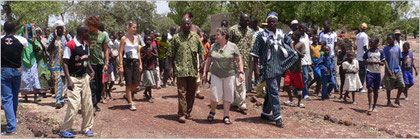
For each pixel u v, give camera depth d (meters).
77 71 4.54
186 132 4.96
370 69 6.86
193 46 5.57
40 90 7.18
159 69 10.38
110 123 5.37
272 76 5.44
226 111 5.61
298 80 7.05
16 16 31.92
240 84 6.32
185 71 5.48
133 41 6.45
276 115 5.46
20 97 7.69
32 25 7.01
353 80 7.68
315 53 8.33
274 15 5.65
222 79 5.55
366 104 7.71
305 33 8.03
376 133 5.24
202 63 7.81
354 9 22.28
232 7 14.34
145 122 5.50
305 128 5.44
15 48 4.74
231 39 6.67
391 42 7.54
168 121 5.63
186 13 7.02
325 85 8.02
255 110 6.72
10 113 4.63
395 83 7.61
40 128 4.88
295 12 22.81
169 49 5.71
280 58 5.57
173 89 9.38
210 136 4.77
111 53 7.62
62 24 6.43
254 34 7.12
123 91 9.03
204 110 6.60
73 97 4.50
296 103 7.45
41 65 7.27
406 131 5.50
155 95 8.28
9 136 4.53
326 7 21.66
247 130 5.18
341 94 8.25
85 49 4.68
